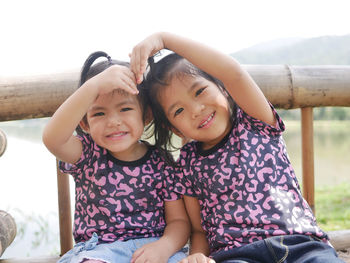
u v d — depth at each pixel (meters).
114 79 1.11
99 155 1.30
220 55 1.16
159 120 1.35
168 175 1.35
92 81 1.12
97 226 1.27
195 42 1.17
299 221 1.19
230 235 1.18
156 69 1.27
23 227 3.50
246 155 1.23
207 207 1.29
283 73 1.62
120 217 1.28
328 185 5.68
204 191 1.29
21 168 6.55
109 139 1.23
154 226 1.32
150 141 1.40
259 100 1.22
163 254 1.18
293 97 1.62
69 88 1.47
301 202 1.24
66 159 1.24
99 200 1.28
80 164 1.29
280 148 1.29
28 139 12.27
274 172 1.23
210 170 1.27
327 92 1.64
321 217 3.46
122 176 1.30
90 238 1.27
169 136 1.39
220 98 1.23
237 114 1.29
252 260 1.10
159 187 1.35
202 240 1.33
